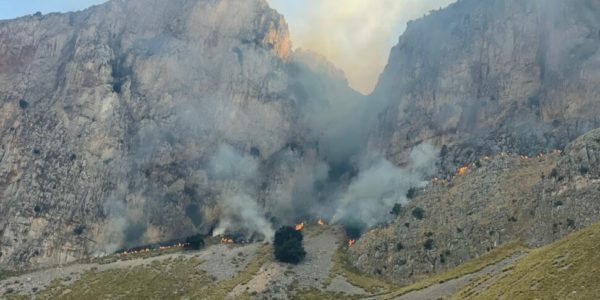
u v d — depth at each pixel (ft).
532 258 431.02
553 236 600.80
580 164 650.02
